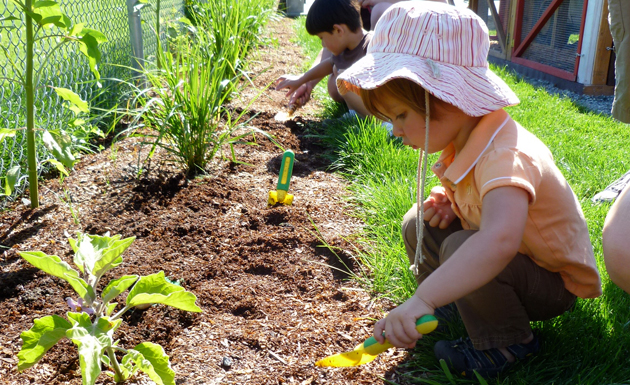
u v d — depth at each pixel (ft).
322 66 13.37
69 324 4.62
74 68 11.94
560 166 10.99
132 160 10.74
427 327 4.15
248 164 11.21
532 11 25.88
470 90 4.85
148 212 8.88
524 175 4.53
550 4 23.88
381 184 9.94
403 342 4.24
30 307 6.47
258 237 8.24
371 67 4.94
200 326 6.30
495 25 29.43
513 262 5.15
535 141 5.03
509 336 5.31
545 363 5.48
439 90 4.59
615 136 13.96
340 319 6.54
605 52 20.90
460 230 5.63
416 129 5.06
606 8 20.34
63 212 8.64
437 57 4.86
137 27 13.83
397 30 5.02
